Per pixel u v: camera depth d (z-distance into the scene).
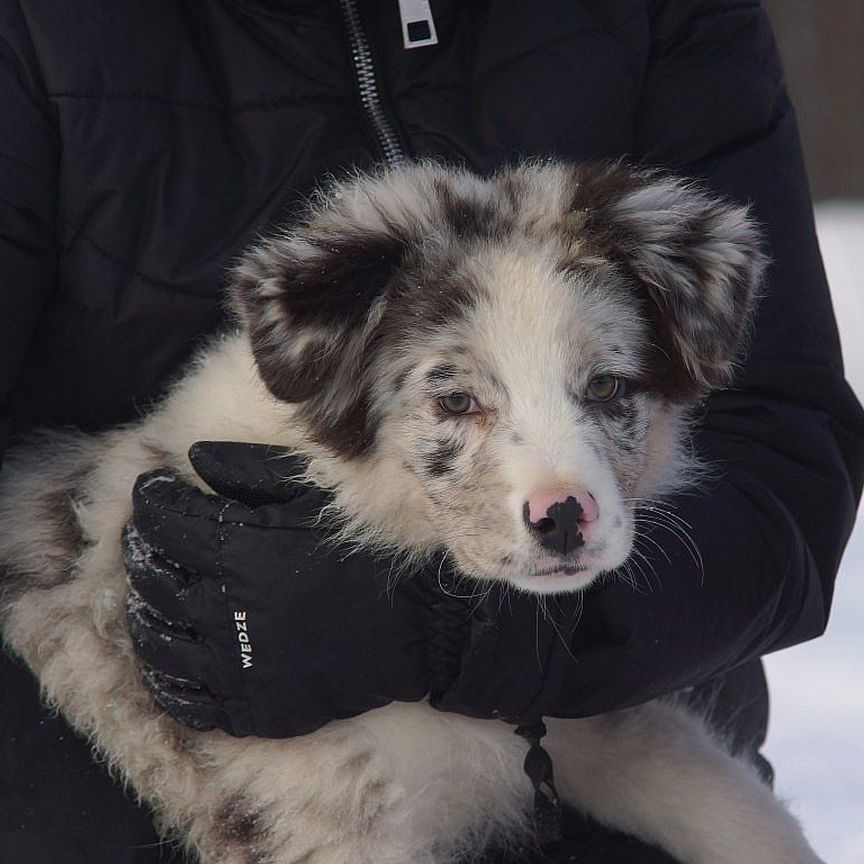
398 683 5.16
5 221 5.61
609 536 4.93
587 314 5.29
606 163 5.90
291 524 5.15
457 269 5.36
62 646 5.73
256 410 5.65
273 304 5.12
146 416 6.07
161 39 5.89
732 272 5.40
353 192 5.61
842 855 6.95
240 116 5.95
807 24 18.31
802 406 6.12
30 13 5.71
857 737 8.01
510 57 6.15
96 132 5.73
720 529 5.57
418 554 5.41
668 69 6.40
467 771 5.80
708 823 5.80
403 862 5.43
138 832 5.36
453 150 6.11
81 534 5.93
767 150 6.45
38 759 5.47
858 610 9.33
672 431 5.77
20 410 6.20
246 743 5.47
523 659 5.10
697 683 5.93
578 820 6.06
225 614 5.10
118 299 5.84
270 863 5.39
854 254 15.59
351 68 6.03
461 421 5.25
